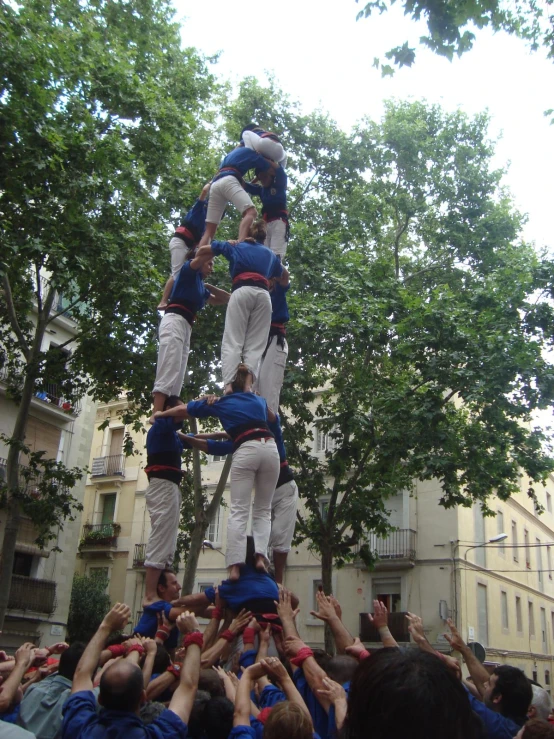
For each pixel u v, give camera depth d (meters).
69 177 12.78
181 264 7.09
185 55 17.20
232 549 5.52
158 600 6.14
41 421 22.64
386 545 24.03
